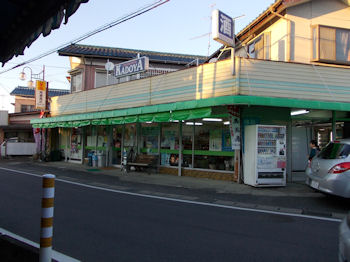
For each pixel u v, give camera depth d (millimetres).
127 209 6898
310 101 9953
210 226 5629
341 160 6977
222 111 10938
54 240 4730
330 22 11781
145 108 12219
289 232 5309
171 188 9953
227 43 9844
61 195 8500
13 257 3775
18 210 6551
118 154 16406
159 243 4660
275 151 9938
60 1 3564
